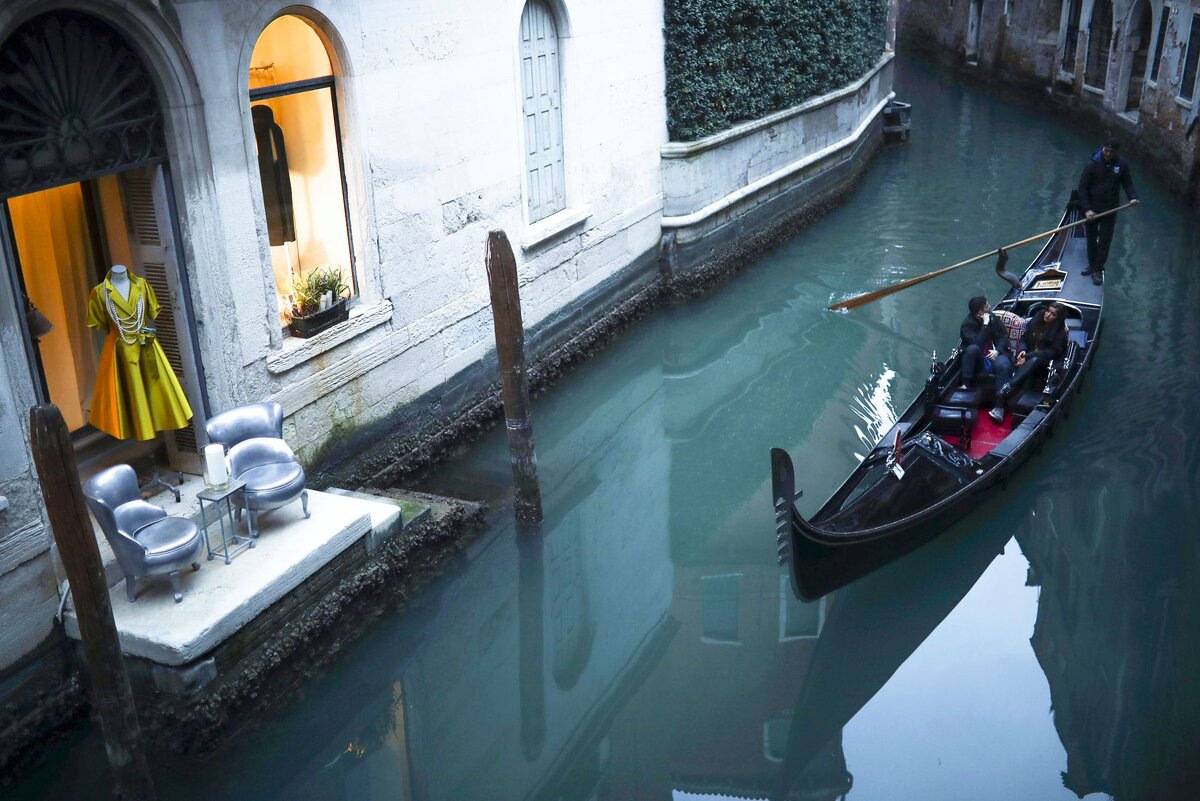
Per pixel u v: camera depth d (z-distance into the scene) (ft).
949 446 25.90
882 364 35.65
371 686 21.91
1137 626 23.54
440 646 23.29
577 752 21.08
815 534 21.03
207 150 21.98
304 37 24.72
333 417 26.35
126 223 22.36
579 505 28.76
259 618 20.21
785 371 36.35
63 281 22.47
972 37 98.07
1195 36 52.49
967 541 26.50
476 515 26.53
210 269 22.45
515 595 25.08
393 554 23.70
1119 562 25.57
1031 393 29.84
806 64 51.67
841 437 31.48
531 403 33.94
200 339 22.75
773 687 22.54
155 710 19.22
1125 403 32.12
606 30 36.35
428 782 20.38
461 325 30.63
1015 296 34.83
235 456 21.22
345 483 26.71
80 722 20.11
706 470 30.91
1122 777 19.63
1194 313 38.78
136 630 18.84
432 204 28.68
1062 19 77.00
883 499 23.90
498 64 30.50
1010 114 79.92
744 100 45.68
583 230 36.42
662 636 23.98
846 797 19.62
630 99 38.60
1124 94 65.77
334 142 25.96
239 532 21.81
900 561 25.90
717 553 26.94
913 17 120.47
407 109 27.25
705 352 38.29
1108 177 35.91
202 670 19.06
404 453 28.66
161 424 21.84
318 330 25.48
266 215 24.67
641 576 26.08
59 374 22.75
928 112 81.71
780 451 19.56
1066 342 30.83
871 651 23.43
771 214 49.57
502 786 20.29
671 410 34.35
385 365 27.84
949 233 49.85
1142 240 47.55
